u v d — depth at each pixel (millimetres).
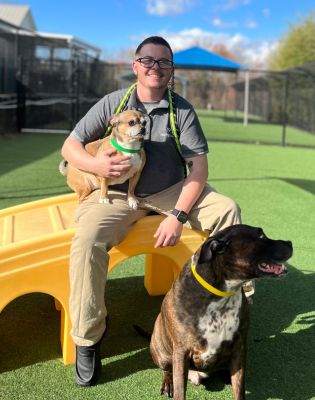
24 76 16594
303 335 3338
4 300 2730
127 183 3234
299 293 4020
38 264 2779
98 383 2748
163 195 3285
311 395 2684
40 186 7676
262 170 10578
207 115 34531
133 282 4246
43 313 3645
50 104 17172
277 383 2791
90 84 19000
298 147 16188
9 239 2982
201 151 3172
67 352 2924
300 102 23031
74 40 23906
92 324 2662
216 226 3117
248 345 3201
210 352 2439
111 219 2857
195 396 2654
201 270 2410
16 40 16500
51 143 13672
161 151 3215
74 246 2711
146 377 2820
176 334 2461
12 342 3195
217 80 43125
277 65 34625
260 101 32656
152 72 3117
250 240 2371
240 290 2479
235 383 2473
